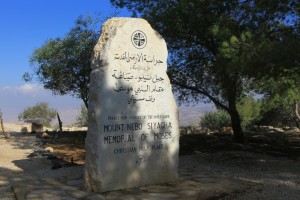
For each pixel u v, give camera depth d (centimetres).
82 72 2297
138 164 852
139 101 863
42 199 740
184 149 1583
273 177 988
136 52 864
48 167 1181
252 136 2100
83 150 1587
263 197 783
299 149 1583
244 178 980
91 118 809
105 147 802
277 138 2055
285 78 1468
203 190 820
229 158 1276
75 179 927
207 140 1834
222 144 1662
